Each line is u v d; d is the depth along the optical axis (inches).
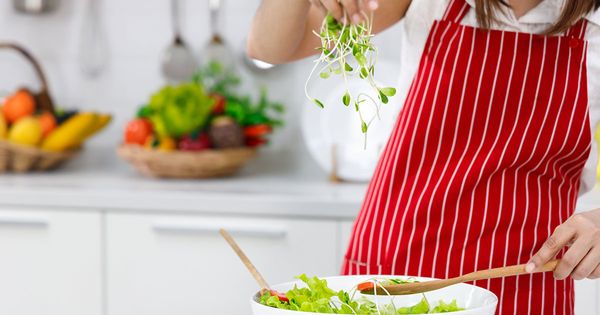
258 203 80.7
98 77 106.8
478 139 48.8
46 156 98.4
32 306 85.4
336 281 38.5
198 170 93.5
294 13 50.2
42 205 84.6
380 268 49.7
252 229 80.8
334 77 92.7
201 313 82.4
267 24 51.5
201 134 93.4
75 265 84.4
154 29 105.1
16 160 98.3
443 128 49.2
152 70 105.7
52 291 85.0
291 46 52.8
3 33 108.0
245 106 96.7
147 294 83.3
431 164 49.3
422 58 50.7
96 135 107.6
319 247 80.1
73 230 84.2
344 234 79.7
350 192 85.1
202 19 103.4
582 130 48.2
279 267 81.0
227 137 93.2
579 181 51.9
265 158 103.8
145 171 94.7
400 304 37.4
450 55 49.4
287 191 85.4
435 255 48.3
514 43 48.6
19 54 107.7
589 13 48.0
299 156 103.0
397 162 49.9
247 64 102.0
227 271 81.6
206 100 94.2
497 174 48.3
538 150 48.0
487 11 48.4
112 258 83.7
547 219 48.0
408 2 52.5
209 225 81.5
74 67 107.1
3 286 85.9
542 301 48.1
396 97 53.6
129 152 93.5
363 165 92.3
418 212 48.6
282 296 35.2
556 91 48.3
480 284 47.7
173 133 94.3
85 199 83.6
